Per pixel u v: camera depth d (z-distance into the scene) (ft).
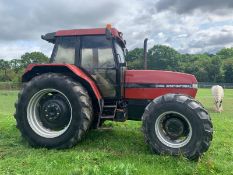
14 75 226.99
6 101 82.99
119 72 21.66
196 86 21.42
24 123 20.63
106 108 21.84
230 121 34.50
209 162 16.65
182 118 18.84
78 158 17.57
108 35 21.24
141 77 21.83
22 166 16.49
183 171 15.79
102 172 14.65
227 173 15.84
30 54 205.05
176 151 18.40
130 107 22.02
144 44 23.58
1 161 17.30
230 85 227.40
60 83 20.03
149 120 19.08
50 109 20.66
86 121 19.88
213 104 66.33
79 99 19.76
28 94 20.63
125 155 18.69
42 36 23.08
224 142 22.86
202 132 18.02
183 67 281.95
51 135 20.29
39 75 20.88
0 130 25.86
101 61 21.90
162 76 21.62
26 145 21.03
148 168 16.21
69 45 22.34
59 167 16.30
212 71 282.36
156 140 18.92
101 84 21.86
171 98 18.80
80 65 22.09
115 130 25.62
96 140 22.06
